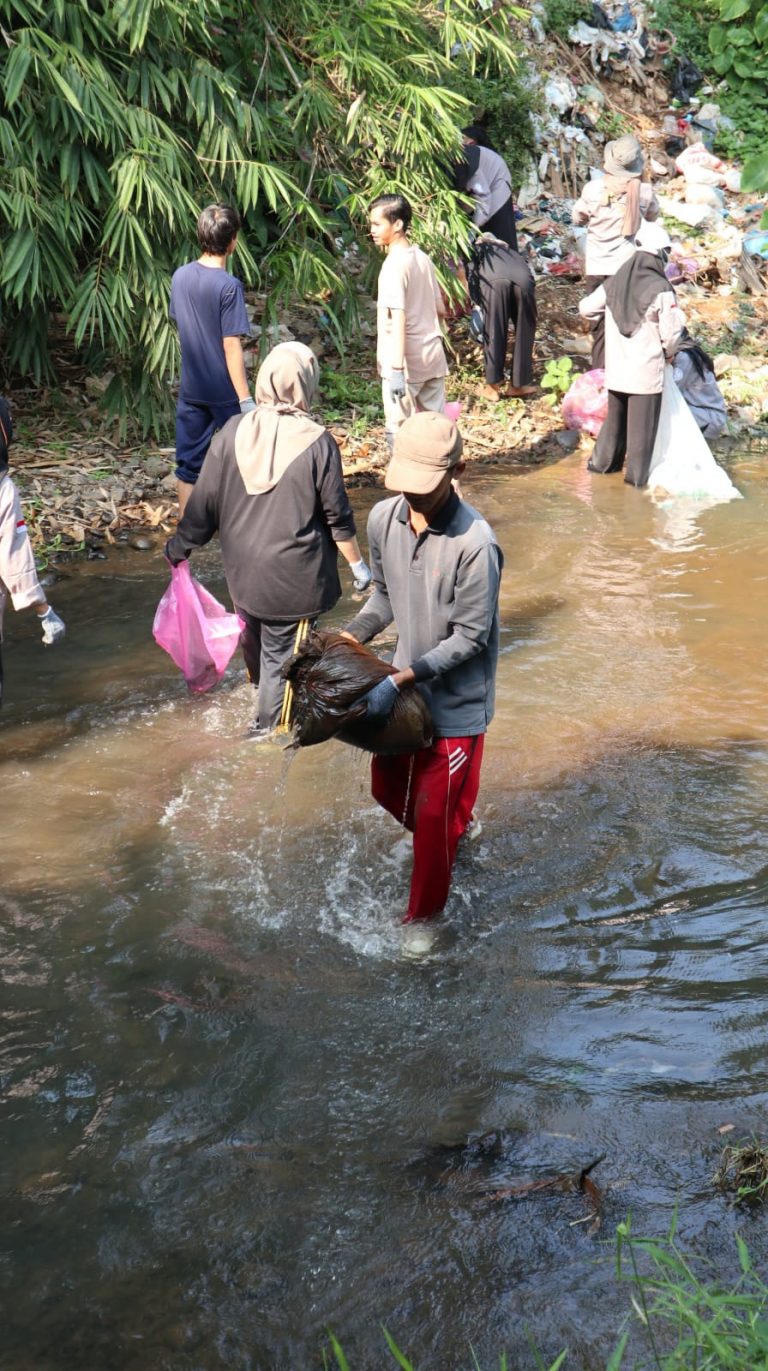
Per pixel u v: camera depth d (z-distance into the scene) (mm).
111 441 8906
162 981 3846
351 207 9203
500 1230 2861
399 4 9320
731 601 6738
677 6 15953
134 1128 3242
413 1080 3391
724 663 6020
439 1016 3660
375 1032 3596
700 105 15438
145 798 4961
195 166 8688
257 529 4883
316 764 5246
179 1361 2578
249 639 5391
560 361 10000
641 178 9164
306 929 4117
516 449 9414
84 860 4520
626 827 4648
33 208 7785
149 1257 2838
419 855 3945
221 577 7195
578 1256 2775
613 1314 2623
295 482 4824
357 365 10203
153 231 8336
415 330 7781
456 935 4047
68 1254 2854
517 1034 3566
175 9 7758
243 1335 2631
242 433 4871
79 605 6848
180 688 5945
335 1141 3178
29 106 7805
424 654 3828
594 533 7762
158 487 8383
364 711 3670
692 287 12000
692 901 4195
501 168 9906
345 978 3854
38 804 4906
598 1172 3023
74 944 4027
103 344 8820
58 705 5766
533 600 6793
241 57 9219
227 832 4715
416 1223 2895
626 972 3836
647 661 6051
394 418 7824
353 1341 2605
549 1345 2564
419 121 9094
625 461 8992
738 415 9914
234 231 6180
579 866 4418
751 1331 2367
